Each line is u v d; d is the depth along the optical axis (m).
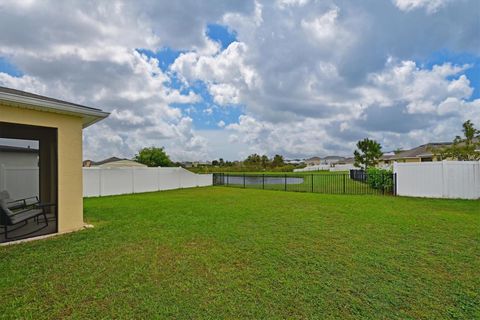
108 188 15.16
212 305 2.97
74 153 6.52
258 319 2.71
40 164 8.60
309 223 6.95
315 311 2.85
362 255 4.51
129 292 3.27
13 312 2.84
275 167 56.25
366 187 18.45
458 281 3.54
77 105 6.22
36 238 5.66
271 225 6.73
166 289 3.34
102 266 4.08
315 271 3.88
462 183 11.91
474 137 16.14
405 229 6.25
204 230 6.23
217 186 22.22
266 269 3.96
